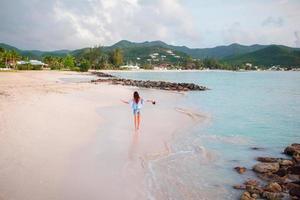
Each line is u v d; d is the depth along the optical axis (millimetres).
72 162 10961
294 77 141500
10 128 14812
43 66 165375
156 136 16234
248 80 107375
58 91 38406
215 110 28625
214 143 15695
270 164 11742
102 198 8445
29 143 12633
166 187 9586
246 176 10930
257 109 29906
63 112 20875
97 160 11508
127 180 9859
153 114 24047
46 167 10219
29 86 44625
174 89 56750
